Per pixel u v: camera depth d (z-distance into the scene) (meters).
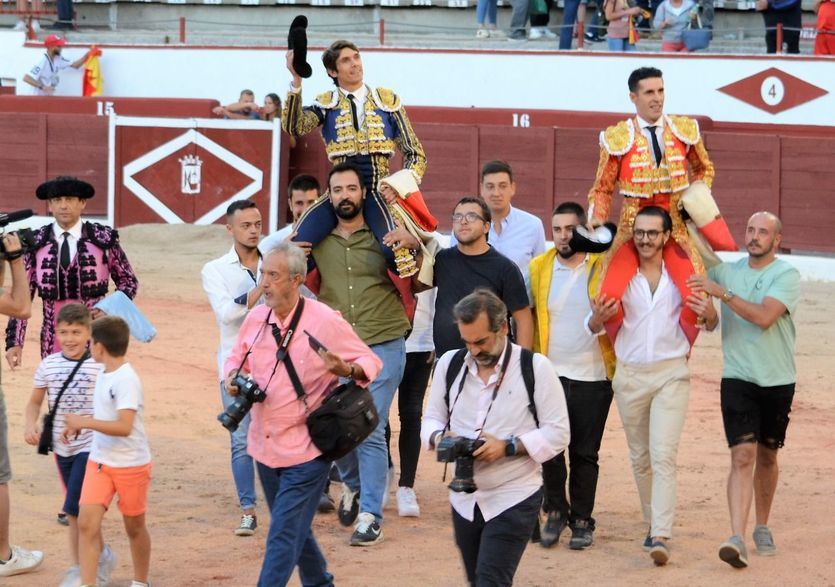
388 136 17.78
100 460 14.27
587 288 16.92
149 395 26.58
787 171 42.38
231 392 13.32
